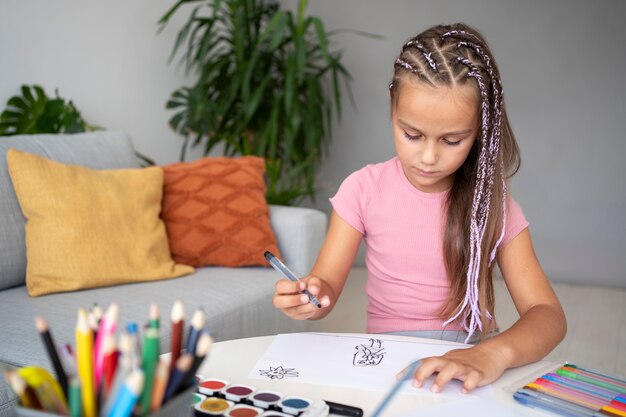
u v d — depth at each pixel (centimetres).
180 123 343
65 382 59
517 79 365
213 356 102
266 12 340
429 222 130
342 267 133
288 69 305
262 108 336
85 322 56
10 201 184
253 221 216
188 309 170
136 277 189
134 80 312
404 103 103
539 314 110
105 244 186
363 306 315
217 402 83
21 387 53
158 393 56
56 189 184
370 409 84
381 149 398
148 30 318
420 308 133
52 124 254
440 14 376
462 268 126
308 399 84
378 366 99
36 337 143
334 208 136
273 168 310
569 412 82
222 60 324
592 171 357
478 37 112
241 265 212
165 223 214
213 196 218
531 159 367
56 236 179
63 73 273
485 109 105
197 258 210
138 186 205
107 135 228
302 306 106
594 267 363
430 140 103
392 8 385
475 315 123
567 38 354
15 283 186
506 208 121
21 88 253
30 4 256
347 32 396
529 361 100
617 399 86
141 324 155
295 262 221
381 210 133
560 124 360
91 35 286
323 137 336
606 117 352
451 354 95
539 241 371
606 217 358
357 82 398
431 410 84
